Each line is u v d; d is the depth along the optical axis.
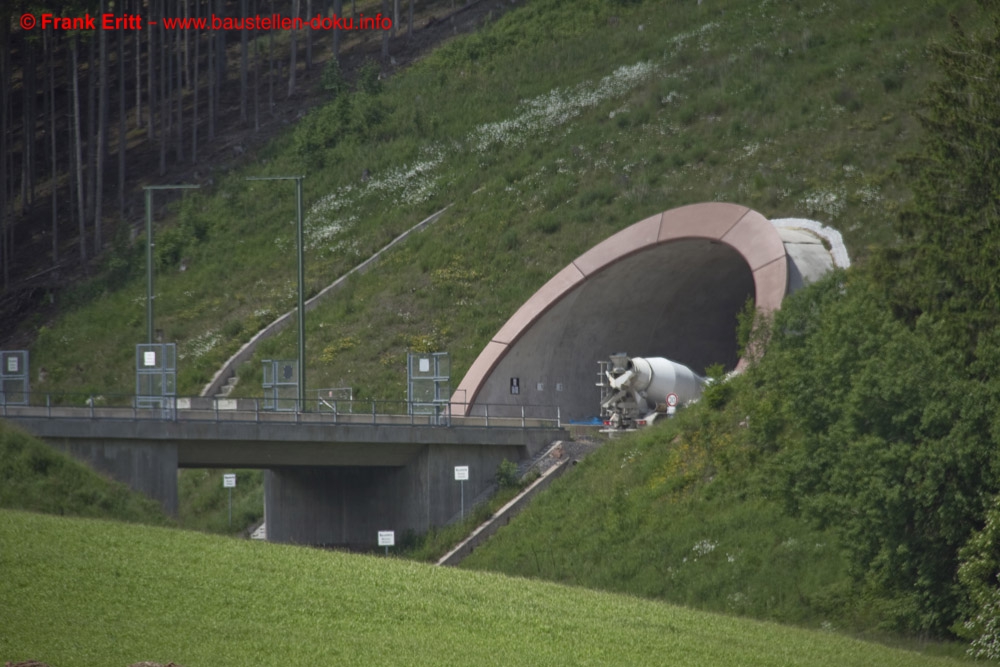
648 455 178.50
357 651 81.75
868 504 120.38
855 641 109.56
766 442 158.00
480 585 108.88
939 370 124.69
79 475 144.00
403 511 187.88
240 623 85.69
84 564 96.44
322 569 105.81
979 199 143.75
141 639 79.50
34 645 76.06
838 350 131.88
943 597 119.62
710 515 156.25
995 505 115.75
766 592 137.50
